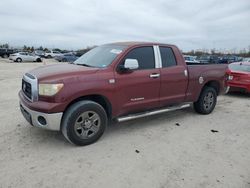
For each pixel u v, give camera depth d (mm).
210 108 6469
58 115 3869
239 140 4715
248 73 9000
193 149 4227
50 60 39781
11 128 4914
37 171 3375
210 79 6223
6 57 43250
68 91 3891
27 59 33406
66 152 3959
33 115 3947
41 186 3041
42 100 3881
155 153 4027
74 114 3980
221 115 6465
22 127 4977
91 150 4066
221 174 3432
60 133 4719
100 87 4207
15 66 24016
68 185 3080
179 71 5469
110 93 4363
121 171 3438
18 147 4082
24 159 3689
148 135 4816
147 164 3652
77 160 3713
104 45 5465
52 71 4184
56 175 3293
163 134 4898
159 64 5164
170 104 5555
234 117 6301
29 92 4125
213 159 3875
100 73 4289
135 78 4688
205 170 3529
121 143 4387
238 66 9797
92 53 5367
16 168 3432
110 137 4656
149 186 3105
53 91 3809
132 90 4680
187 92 5762
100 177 3275
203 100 6246
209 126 5488
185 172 3459
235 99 8938
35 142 4297
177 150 4168
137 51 4879
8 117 5625
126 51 4707
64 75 3980
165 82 5203
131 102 4734
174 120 5855
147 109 5156
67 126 3979
